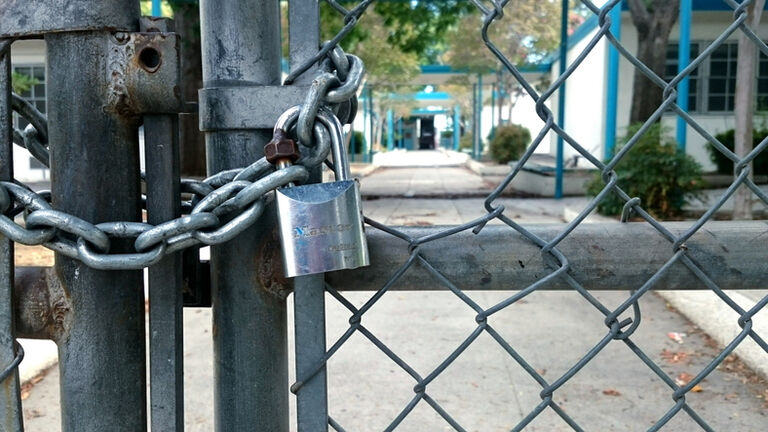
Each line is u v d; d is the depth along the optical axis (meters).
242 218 0.96
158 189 1.04
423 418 3.07
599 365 3.69
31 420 3.01
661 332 4.24
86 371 1.07
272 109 1.05
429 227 1.11
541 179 12.77
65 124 1.02
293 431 2.89
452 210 10.59
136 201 1.06
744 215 7.44
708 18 14.90
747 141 7.44
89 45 1.00
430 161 33.47
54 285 1.06
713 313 4.08
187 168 10.93
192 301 1.18
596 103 16.61
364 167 23.72
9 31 1.00
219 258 1.09
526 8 20.67
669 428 2.94
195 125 10.88
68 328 1.06
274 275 1.08
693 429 2.93
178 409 1.08
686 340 4.08
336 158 0.98
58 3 0.98
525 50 21.28
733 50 15.10
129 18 1.00
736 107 7.53
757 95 14.24
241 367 1.10
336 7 1.06
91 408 1.07
